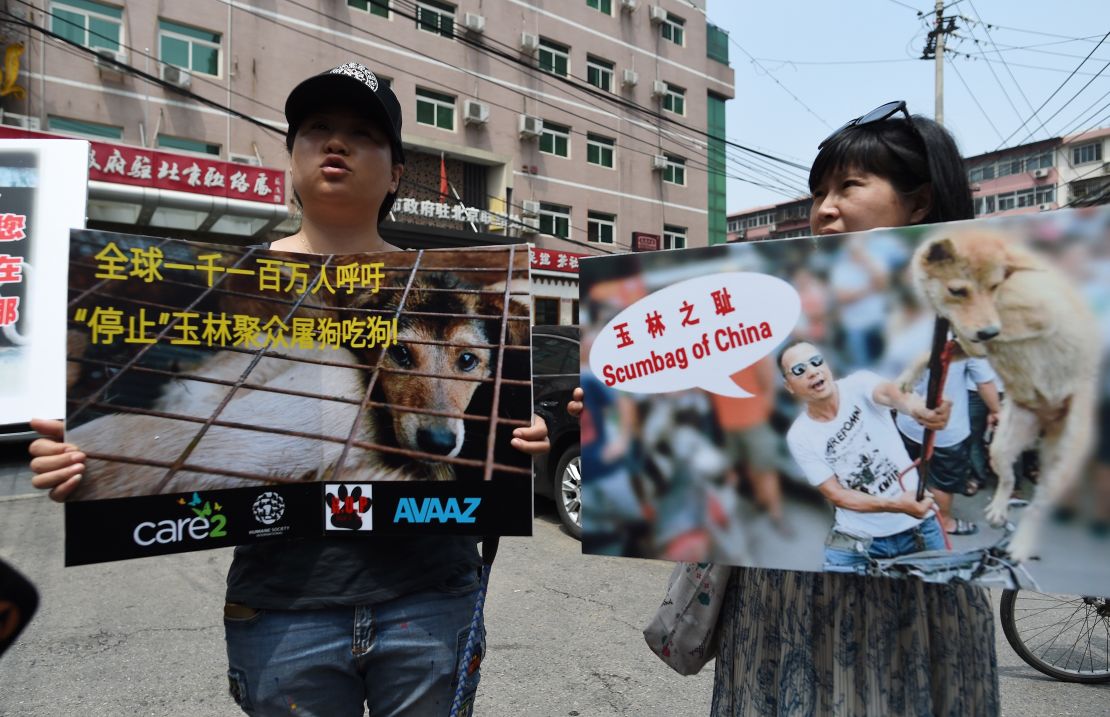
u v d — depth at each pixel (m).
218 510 1.18
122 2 11.92
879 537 1.05
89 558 1.10
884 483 1.05
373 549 1.25
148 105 12.15
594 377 1.24
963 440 1.01
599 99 19.34
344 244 1.41
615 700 2.36
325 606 1.20
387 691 1.26
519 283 1.27
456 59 16.48
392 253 1.30
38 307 1.31
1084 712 2.36
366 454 1.25
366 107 1.31
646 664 2.61
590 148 19.30
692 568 1.34
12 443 7.16
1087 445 0.95
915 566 1.03
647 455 1.20
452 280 1.29
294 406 1.25
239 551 1.26
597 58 19.45
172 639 2.78
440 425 1.25
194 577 3.50
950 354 1.02
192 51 12.75
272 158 13.41
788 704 1.13
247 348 1.24
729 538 1.15
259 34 13.41
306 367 1.26
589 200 19.05
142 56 12.12
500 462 1.24
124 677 2.47
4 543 4.13
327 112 1.33
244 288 1.24
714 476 1.16
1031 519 0.97
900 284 1.05
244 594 1.22
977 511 1.00
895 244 1.05
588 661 2.63
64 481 1.09
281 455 1.23
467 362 1.27
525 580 3.50
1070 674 2.57
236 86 13.07
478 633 1.34
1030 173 29.94
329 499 1.24
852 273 1.08
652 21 20.67
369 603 1.21
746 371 1.14
